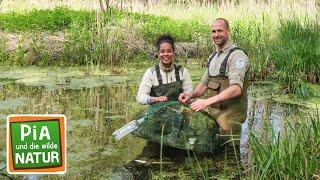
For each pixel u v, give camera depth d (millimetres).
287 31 9203
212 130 4660
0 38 10086
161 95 5004
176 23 12938
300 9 12609
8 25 10727
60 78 8281
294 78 7578
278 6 13141
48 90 7262
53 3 14758
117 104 6410
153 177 3951
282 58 8195
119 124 5422
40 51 9695
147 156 4457
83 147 4664
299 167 3623
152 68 5035
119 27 10891
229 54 4871
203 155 4492
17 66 9422
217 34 4895
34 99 6617
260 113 5859
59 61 9742
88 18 11578
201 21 14203
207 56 10336
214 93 4980
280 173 3594
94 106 6273
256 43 9219
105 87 7590
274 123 5355
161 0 18703
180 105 4781
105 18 11008
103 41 9898
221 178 3934
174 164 4270
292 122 5375
